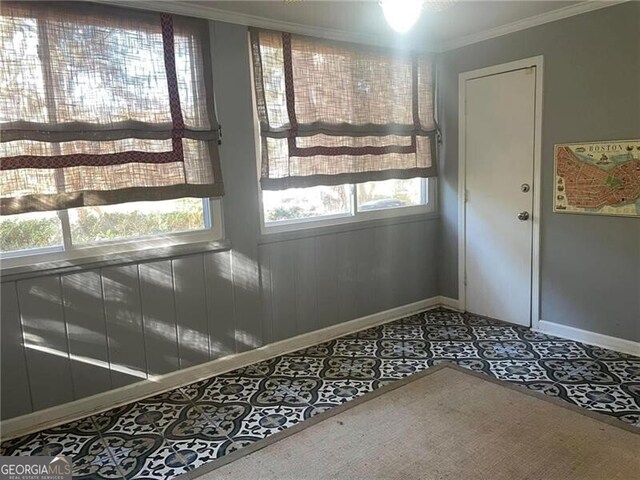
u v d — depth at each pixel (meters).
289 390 2.85
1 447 2.34
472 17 3.30
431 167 4.15
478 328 3.78
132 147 2.66
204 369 3.08
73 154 2.48
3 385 2.42
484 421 2.41
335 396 2.75
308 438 2.33
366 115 3.65
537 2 3.05
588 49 3.16
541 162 3.49
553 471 2.01
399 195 4.08
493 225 3.87
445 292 4.36
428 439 2.28
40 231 2.50
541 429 2.32
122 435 2.42
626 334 3.19
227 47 2.98
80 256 2.59
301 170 3.35
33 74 2.35
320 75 3.39
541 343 3.42
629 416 2.41
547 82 3.39
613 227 3.18
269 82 3.17
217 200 3.06
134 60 2.64
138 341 2.81
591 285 3.33
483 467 2.05
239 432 2.41
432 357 3.25
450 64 3.99
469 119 3.92
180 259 2.93
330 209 3.66
